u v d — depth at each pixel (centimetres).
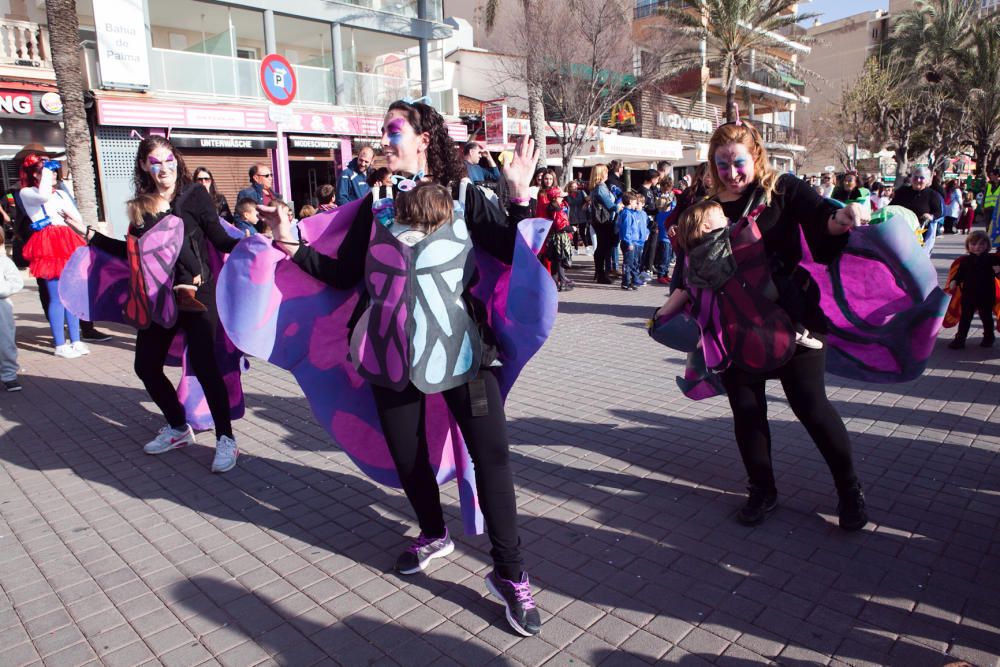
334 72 2083
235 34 1980
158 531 341
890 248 287
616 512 343
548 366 632
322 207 750
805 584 277
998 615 254
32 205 676
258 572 301
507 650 245
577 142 2089
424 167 270
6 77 1495
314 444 452
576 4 1972
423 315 243
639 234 1083
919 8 4125
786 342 286
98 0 1578
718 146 291
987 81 3584
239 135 1839
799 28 3772
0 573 306
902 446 411
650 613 263
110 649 252
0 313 570
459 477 289
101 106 1575
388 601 277
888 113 3691
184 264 383
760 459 320
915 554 295
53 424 500
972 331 740
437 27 2294
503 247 255
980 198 2541
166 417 443
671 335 346
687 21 2662
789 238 290
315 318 297
